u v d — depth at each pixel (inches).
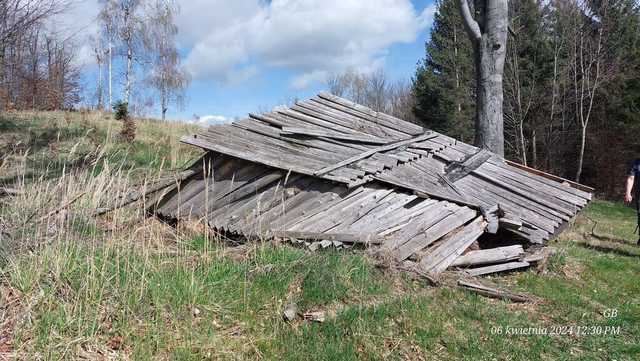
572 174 1005.8
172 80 1466.5
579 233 379.2
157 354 136.5
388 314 173.0
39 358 125.0
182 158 476.1
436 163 317.4
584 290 230.1
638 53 879.1
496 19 409.1
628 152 885.8
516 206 290.4
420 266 216.1
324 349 147.0
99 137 529.7
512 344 164.9
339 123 332.2
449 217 259.8
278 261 196.7
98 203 218.2
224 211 272.1
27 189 236.4
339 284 183.6
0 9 348.8
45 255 162.9
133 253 179.5
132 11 1374.3
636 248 339.6
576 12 885.8
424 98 1214.9
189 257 199.6
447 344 160.4
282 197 253.1
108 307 149.4
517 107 985.5
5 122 544.7
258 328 157.8
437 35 1208.2
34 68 622.5
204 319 156.0
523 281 233.8
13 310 141.5
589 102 927.0
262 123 317.4
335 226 236.8
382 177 269.7
